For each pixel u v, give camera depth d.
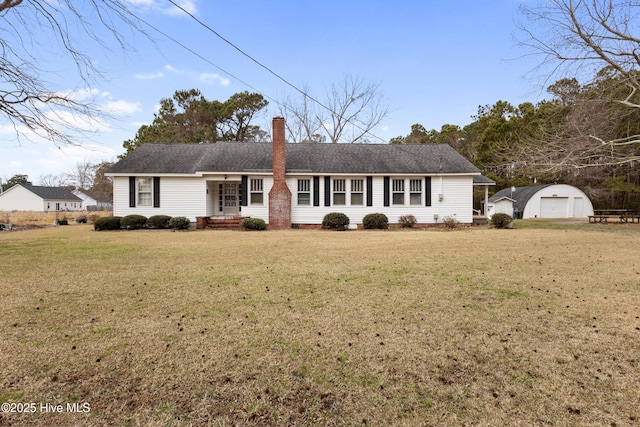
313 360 2.92
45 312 4.13
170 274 6.21
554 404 2.29
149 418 2.16
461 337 3.38
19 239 12.05
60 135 9.38
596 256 8.04
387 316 3.98
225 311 4.18
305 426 2.08
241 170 16.42
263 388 2.50
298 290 5.12
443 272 6.31
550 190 28.52
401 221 16.66
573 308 4.24
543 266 6.84
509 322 3.78
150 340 3.32
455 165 17.31
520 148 17.72
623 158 16.02
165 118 29.14
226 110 29.53
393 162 17.56
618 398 2.36
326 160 17.64
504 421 2.12
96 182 53.91
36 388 2.48
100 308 4.29
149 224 15.92
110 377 2.64
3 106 8.69
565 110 17.17
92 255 8.35
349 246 10.00
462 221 17.12
